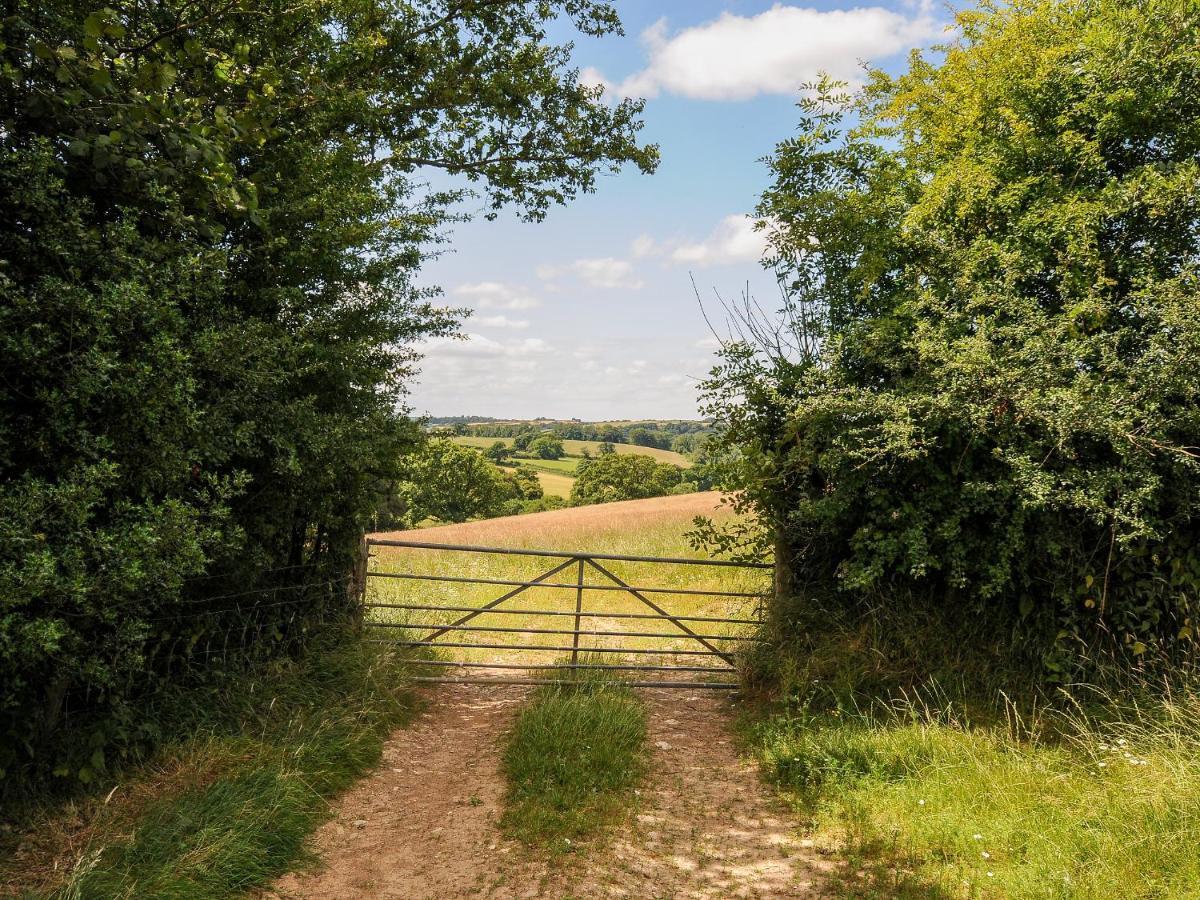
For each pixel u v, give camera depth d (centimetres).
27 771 399
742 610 1014
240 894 345
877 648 624
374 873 379
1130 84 612
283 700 541
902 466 608
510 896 361
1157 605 564
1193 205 571
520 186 1078
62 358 369
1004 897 346
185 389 410
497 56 1016
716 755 559
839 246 687
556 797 461
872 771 477
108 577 365
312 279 618
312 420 543
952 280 641
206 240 501
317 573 665
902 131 758
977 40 748
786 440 655
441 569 1405
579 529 2092
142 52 445
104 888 326
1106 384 549
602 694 636
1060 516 572
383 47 879
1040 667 577
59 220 376
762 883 374
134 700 461
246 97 511
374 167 752
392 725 585
